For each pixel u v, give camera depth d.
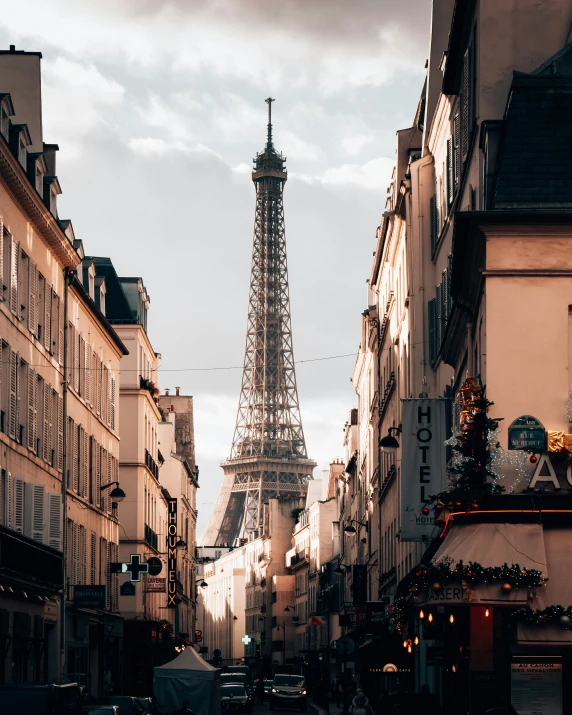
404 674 55.84
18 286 47.66
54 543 50.53
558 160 27.34
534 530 25.08
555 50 31.92
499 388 26.41
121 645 82.38
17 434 47.22
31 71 56.44
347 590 122.81
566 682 26.34
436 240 47.12
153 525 96.00
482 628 26.47
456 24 34.94
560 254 26.59
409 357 52.41
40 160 51.56
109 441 74.06
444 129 43.28
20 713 26.80
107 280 90.12
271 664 190.62
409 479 40.72
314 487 191.50
